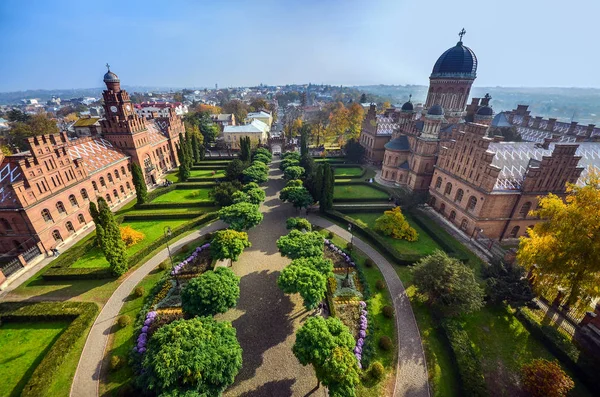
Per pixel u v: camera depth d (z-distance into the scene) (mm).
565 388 23672
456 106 79750
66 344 29328
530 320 33062
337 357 23562
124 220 56719
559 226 30188
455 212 55344
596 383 26172
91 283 39562
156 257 45406
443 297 32281
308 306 30594
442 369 28609
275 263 44750
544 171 45344
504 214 48750
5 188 42625
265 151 96875
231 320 33969
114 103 65938
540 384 24250
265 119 170000
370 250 48156
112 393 25844
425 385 27062
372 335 31500
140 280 40312
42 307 34062
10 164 44375
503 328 33344
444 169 58781
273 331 32594
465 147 51812
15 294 37500
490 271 36344
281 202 68250
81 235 52125
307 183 65625
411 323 33875
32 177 43688
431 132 66812
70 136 116812
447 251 47656
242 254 46938
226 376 23297
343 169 92562
